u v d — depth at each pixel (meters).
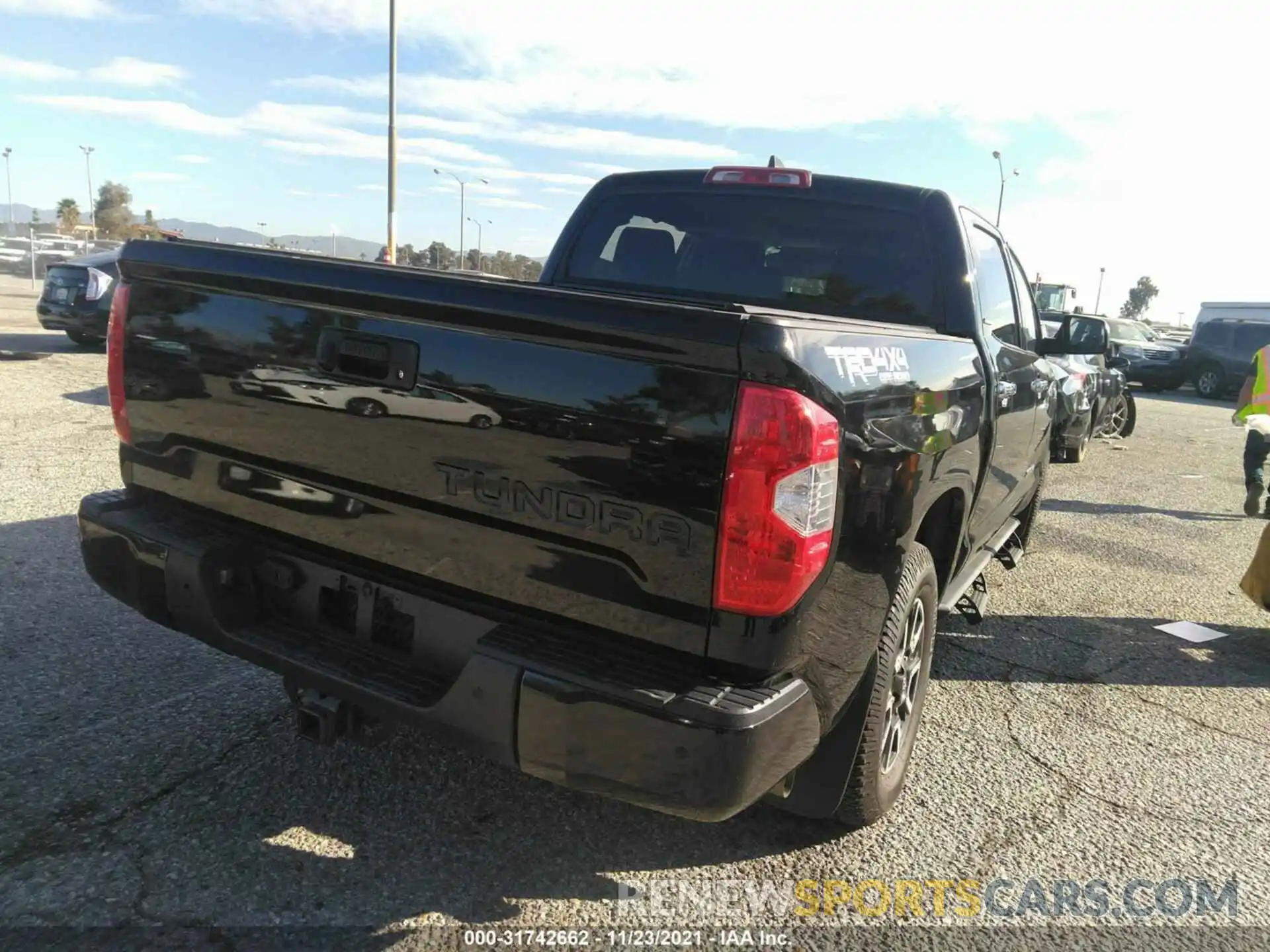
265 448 2.50
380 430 2.28
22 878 2.40
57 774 2.87
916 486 2.43
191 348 2.60
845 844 2.85
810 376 1.90
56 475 6.40
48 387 9.90
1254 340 22.48
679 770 1.93
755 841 2.83
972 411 2.98
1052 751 3.55
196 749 3.07
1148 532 7.49
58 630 3.89
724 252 3.87
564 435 2.03
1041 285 23.92
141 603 2.70
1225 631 5.11
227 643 2.53
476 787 3.00
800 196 3.74
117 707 3.30
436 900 2.46
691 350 1.89
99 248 36.28
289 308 2.39
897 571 2.39
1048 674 4.34
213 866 2.50
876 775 2.68
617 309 1.94
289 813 2.77
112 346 2.80
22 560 4.68
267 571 2.62
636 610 2.03
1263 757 3.60
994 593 5.57
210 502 2.69
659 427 1.93
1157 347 23.94
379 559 2.38
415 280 2.16
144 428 2.78
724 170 3.86
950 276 3.46
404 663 2.39
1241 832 3.05
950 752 3.50
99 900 2.34
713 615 1.95
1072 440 10.59
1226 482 10.23
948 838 2.92
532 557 2.13
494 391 2.10
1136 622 5.18
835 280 3.67
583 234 4.20
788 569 1.91
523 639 2.13
